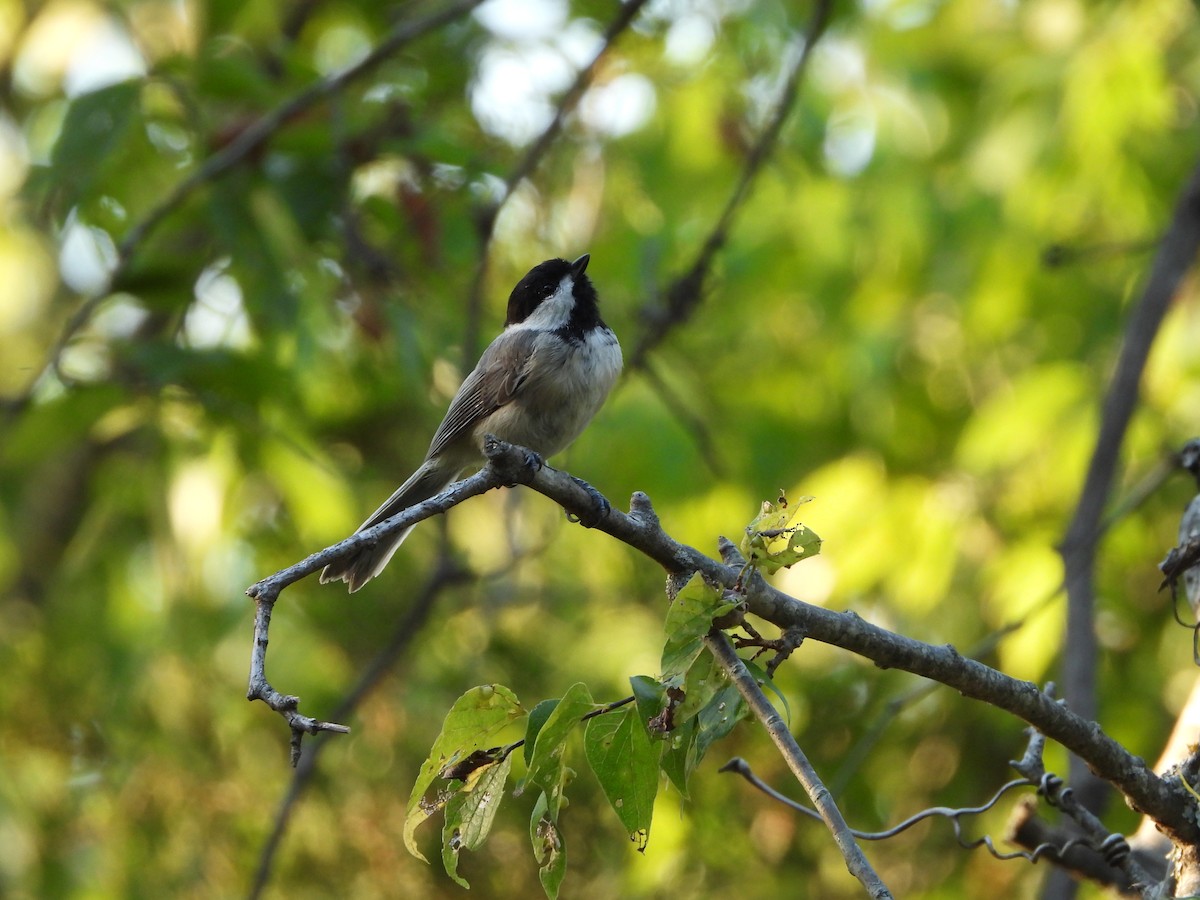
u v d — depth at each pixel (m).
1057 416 10.88
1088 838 5.62
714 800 11.11
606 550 12.92
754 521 4.60
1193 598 6.16
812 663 11.66
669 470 11.85
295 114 10.30
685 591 4.39
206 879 11.13
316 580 12.35
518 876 10.92
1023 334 12.66
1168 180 12.06
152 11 15.07
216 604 11.87
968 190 12.48
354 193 10.98
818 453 12.91
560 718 4.39
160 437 10.63
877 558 11.45
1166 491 11.55
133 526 12.57
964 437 11.48
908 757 11.79
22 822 11.58
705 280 10.55
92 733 11.95
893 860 11.47
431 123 11.37
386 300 10.50
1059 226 12.38
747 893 11.02
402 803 11.28
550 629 12.77
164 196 10.52
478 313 9.88
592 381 9.64
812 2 13.09
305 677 11.74
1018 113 12.23
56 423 9.98
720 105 12.96
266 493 12.59
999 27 13.35
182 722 11.55
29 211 10.35
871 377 12.10
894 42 13.30
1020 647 10.40
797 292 13.37
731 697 4.52
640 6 9.80
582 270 9.98
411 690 12.05
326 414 12.80
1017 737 11.18
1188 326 11.02
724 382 13.28
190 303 10.37
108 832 11.41
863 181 12.97
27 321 16.38
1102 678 11.23
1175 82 12.50
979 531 11.60
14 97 16.33
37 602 14.59
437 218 10.91
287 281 9.91
